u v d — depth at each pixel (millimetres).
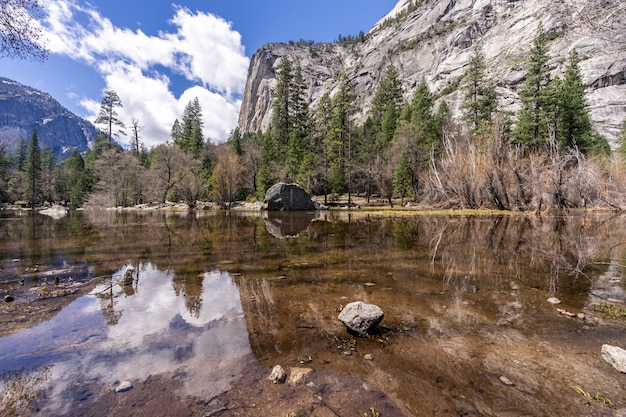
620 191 24469
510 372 3135
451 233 13680
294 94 50625
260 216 25594
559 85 35344
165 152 43438
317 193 43844
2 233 14820
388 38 123688
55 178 61812
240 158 45938
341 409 2588
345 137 45625
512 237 12398
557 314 4645
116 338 3922
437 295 5562
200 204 40656
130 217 25828
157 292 5809
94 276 6938
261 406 2631
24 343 3789
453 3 108875
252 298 5457
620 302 5137
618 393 2789
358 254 9297
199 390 2852
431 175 30781
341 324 4352
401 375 3092
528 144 35031
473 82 42406
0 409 2604
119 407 2617
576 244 10688
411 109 46219
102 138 55469
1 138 52812
